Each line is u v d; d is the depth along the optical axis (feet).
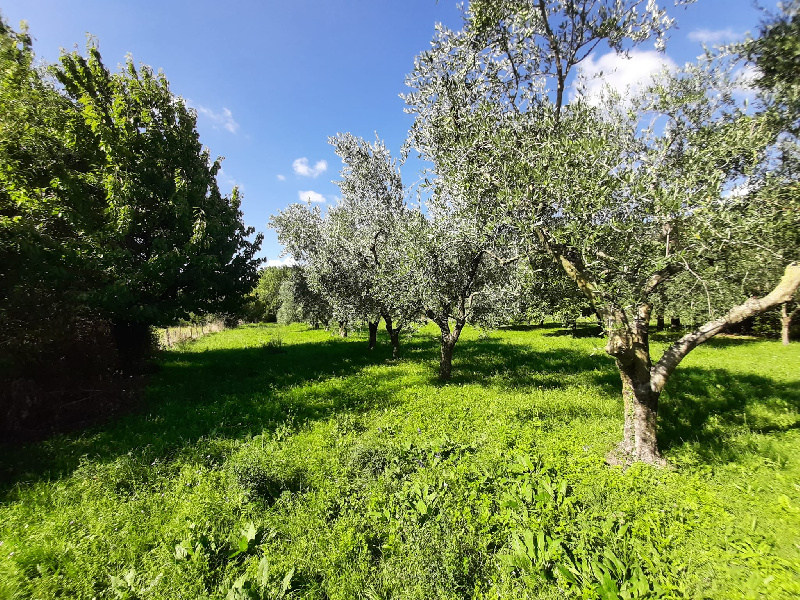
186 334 96.32
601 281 18.20
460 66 20.74
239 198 54.75
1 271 26.04
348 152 47.80
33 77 35.37
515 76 20.48
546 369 44.65
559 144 17.90
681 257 16.22
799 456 19.72
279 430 25.88
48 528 15.01
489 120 20.36
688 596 11.15
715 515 14.75
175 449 23.03
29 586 12.08
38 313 27.84
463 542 13.53
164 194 39.70
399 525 14.73
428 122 23.57
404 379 39.99
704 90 21.26
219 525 15.28
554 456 20.06
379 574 12.71
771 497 16.07
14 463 21.27
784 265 20.07
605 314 19.93
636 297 18.02
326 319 77.36
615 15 16.84
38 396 27.73
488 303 35.58
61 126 34.55
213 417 28.96
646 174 17.48
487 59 20.51
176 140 41.01
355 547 13.67
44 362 30.86
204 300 46.01
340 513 15.85
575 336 86.07
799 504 15.58
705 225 15.08
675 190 15.57
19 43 35.35
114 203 32.89
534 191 19.20
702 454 20.42
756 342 71.15
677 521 14.55
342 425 26.37
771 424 24.81
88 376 34.81
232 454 21.95
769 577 11.44
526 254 21.91
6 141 28.58
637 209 17.22
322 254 53.01
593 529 13.97
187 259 37.93
